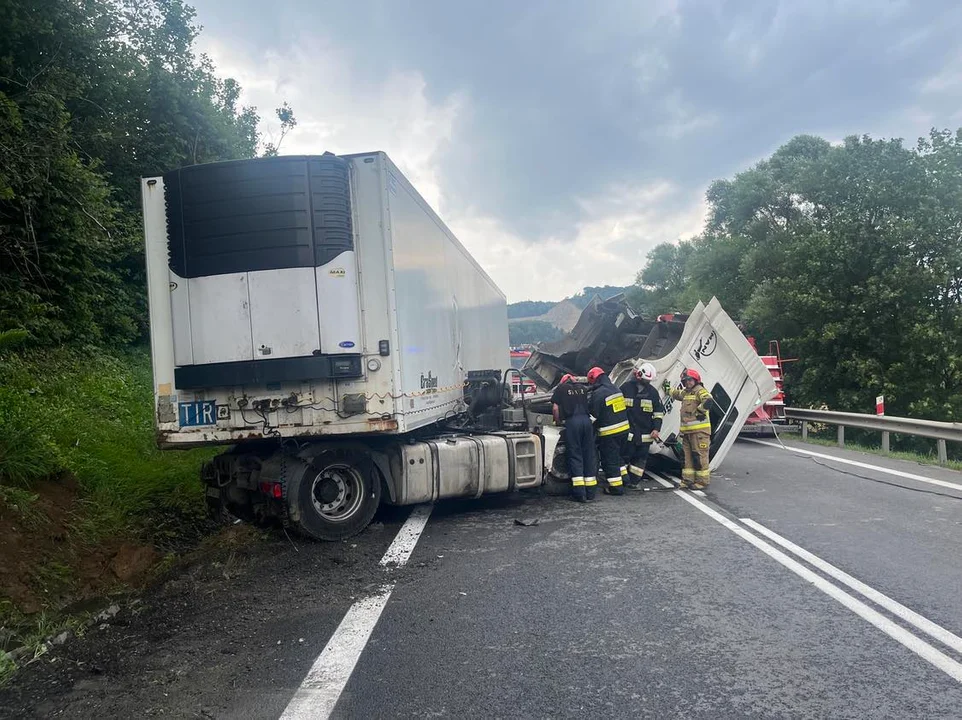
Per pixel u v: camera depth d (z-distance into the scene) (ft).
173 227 22.16
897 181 74.13
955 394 69.00
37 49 42.24
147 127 59.26
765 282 84.99
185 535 24.61
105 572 19.60
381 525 26.30
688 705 11.76
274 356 21.67
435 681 12.86
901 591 17.42
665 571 19.56
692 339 36.81
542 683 12.70
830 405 76.54
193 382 21.97
